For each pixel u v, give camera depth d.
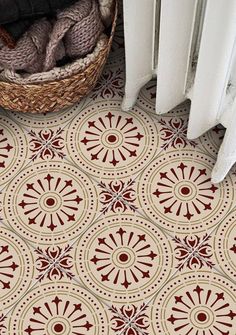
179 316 1.38
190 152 1.52
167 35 1.20
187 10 1.15
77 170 1.51
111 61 1.61
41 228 1.46
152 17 1.26
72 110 1.57
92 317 1.38
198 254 1.43
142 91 1.58
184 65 1.32
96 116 1.56
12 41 1.32
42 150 1.53
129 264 1.42
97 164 1.51
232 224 1.45
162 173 1.50
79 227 1.46
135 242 1.44
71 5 1.34
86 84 1.46
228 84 1.34
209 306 1.39
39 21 1.36
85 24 1.35
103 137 1.54
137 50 1.34
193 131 1.45
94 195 1.48
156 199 1.48
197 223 1.45
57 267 1.42
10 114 1.56
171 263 1.42
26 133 1.54
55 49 1.35
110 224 1.46
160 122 1.55
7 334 1.37
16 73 1.37
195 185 1.49
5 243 1.45
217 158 1.44
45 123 1.55
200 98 1.31
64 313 1.39
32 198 1.48
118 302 1.39
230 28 1.09
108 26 1.45
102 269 1.42
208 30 1.10
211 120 1.41
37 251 1.44
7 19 1.30
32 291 1.41
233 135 1.28
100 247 1.44
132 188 1.49
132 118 1.56
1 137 1.54
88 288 1.41
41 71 1.39
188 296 1.40
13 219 1.46
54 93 1.42
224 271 1.41
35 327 1.38
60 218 1.46
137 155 1.52
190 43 1.25
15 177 1.50
